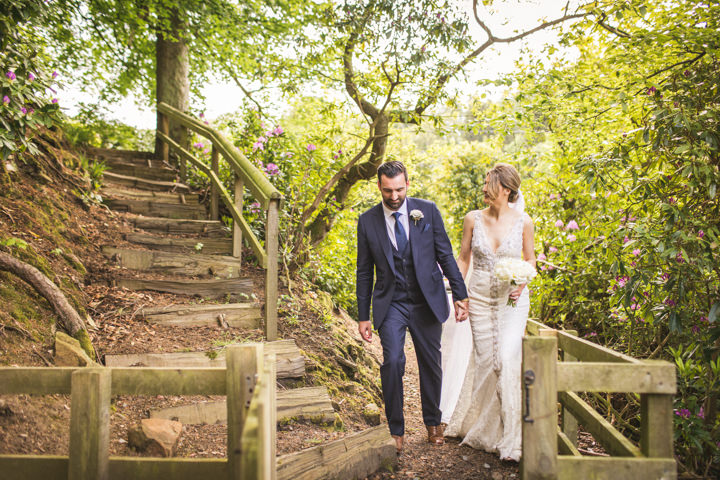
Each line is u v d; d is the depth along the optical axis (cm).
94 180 561
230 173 598
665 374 182
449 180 1227
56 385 192
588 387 183
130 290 410
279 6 729
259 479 123
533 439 179
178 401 295
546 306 460
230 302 424
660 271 316
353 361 429
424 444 324
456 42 469
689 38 310
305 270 546
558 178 518
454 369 372
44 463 191
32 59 351
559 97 445
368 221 315
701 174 286
